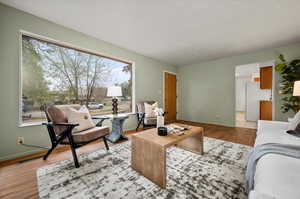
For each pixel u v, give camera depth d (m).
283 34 2.50
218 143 2.38
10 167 1.57
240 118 5.51
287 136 1.42
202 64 4.48
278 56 3.11
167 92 4.67
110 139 2.57
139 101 3.71
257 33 2.48
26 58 2.04
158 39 2.79
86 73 2.77
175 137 1.51
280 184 0.62
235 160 1.73
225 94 3.98
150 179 1.34
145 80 3.88
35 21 2.01
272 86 3.50
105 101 3.09
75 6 1.79
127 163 1.68
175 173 1.44
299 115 1.59
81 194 1.13
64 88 2.46
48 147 2.11
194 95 4.69
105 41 2.90
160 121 1.94
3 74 1.74
